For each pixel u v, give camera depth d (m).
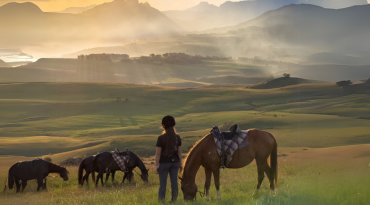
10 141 103.25
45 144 100.56
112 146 77.50
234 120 125.75
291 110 152.75
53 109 188.62
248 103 190.00
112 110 185.38
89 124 154.12
